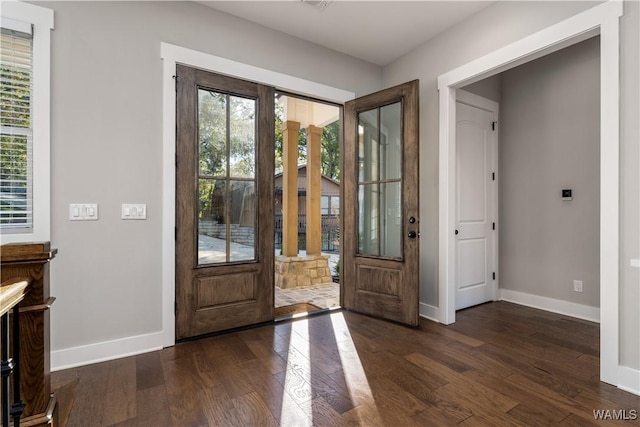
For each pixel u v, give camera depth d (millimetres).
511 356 2398
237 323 2896
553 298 3488
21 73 2082
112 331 2369
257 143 2994
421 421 1660
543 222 3576
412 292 3006
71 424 1623
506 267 3930
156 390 1935
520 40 2506
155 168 2514
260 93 3000
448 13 2828
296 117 5117
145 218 2479
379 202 3371
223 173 2848
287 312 3523
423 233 3344
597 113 3160
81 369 2186
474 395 1891
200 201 2734
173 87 2578
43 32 2119
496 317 3295
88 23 2271
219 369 2195
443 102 3121
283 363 2283
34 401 1146
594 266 3178
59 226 2182
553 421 1656
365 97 3381
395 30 3094
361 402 1823
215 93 2805
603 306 2031
